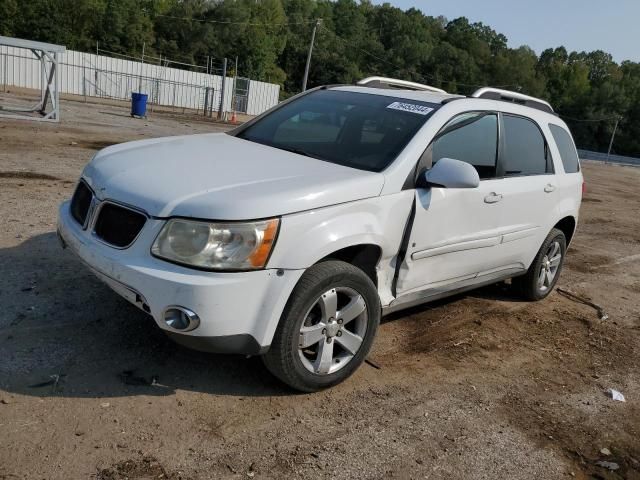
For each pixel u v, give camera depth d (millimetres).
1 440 2902
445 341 4844
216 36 80375
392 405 3762
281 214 3254
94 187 3602
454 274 4656
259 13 90062
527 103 5684
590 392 4363
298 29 94625
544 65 114688
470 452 3406
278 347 3404
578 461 3492
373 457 3219
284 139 4594
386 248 3875
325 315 3564
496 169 4871
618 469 3461
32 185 8031
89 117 20859
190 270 3117
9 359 3578
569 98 104312
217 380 3701
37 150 11359
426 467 3215
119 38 71062
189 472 2891
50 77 17188
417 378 4164
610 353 5133
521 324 5473
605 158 63094
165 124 23016
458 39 110125
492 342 4969
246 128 4961
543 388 4316
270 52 83250
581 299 6555
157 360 3812
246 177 3523
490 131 4832
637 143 99562
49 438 2969
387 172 3885
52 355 3688
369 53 93500
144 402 3373
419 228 4086
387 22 107625
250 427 3305
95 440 3006
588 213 13891
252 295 3205
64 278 4793
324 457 3154
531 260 5703
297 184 3475
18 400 3219
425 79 97625
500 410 3912
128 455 2939
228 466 2973
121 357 3783
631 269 8430
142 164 3689
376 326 3875
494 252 4992
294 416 3471
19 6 61094
